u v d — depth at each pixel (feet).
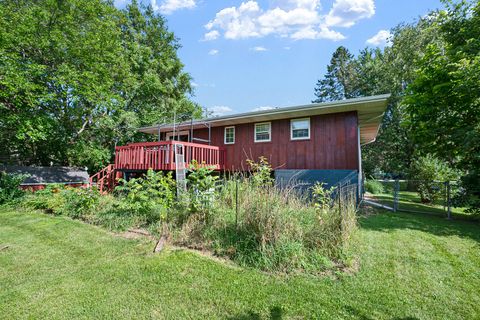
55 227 18.15
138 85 53.36
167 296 8.70
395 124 57.62
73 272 10.65
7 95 30.19
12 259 12.21
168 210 16.31
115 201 21.42
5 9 33.22
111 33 42.78
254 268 10.75
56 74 36.52
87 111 43.19
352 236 13.69
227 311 7.86
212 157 32.76
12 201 27.91
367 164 68.95
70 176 45.50
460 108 22.91
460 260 11.85
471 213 22.38
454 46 25.70
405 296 8.63
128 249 13.26
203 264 11.17
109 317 7.61
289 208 12.84
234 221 13.98
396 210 25.89
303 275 10.12
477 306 8.09
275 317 7.53
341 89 96.58
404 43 55.72
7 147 44.09
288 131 30.94
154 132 46.01
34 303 8.37
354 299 8.42
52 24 37.58
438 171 30.45
